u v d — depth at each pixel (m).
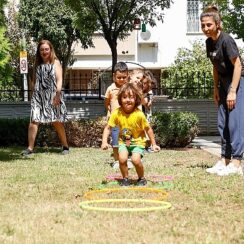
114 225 3.42
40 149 9.25
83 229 3.32
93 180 5.36
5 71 7.32
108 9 10.62
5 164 6.85
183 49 16.53
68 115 12.25
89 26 10.88
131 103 5.11
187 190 4.70
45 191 4.70
